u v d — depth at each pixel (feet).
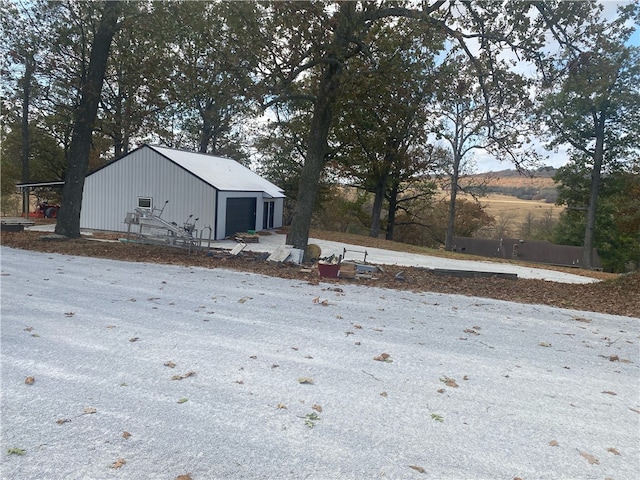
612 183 109.19
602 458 11.78
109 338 18.74
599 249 131.23
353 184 119.65
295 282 33.73
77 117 52.13
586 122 102.99
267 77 42.22
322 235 100.27
